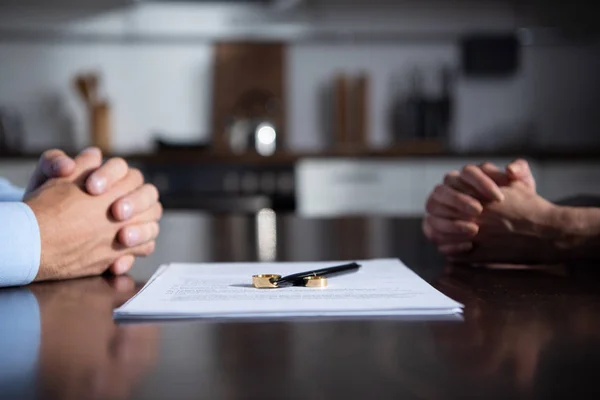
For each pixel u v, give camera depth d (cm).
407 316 49
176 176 325
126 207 71
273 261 82
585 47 387
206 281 62
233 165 327
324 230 122
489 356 38
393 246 98
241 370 36
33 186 76
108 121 370
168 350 40
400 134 386
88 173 74
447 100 378
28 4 373
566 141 390
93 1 376
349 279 62
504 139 387
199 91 384
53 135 378
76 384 34
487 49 382
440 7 385
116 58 379
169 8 379
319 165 326
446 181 88
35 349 41
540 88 389
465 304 54
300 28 386
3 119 369
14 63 375
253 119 381
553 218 79
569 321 47
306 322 47
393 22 386
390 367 36
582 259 82
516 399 31
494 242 80
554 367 36
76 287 64
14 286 65
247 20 384
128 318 49
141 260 84
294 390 32
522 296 57
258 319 48
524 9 385
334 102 382
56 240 67
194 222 141
